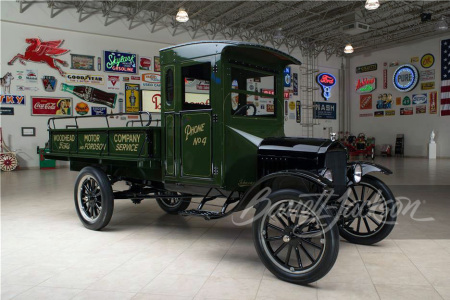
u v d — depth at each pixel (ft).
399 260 10.41
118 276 9.32
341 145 10.73
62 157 16.74
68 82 40.73
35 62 38.81
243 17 47.91
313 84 61.31
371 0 31.86
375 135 60.85
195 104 11.50
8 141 37.86
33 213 16.98
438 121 52.49
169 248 11.68
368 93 61.62
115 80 43.65
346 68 64.75
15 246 11.90
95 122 42.50
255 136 11.45
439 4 43.73
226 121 10.75
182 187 12.21
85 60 41.65
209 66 11.10
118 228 14.25
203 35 49.85
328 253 8.25
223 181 10.66
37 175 33.24
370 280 8.97
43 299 8.01
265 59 12.07
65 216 16.34
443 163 43.52
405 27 52.49
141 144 12.74
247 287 8.59
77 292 8.36
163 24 46.32
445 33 51.21
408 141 56.39
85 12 41.04
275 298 8.00
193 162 11.49
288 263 9.73
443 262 10.21
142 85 45.60
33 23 38.27
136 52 45.01
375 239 11.76
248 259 10.61
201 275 9.36
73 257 10.80
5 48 37.19
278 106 12.82
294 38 57.11
